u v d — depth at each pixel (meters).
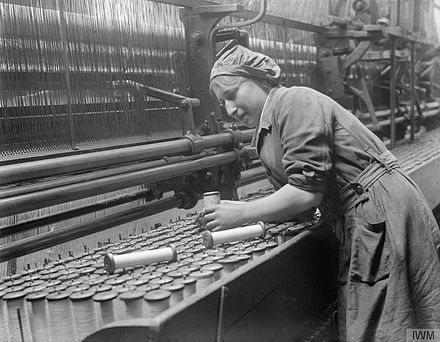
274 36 3.12
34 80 1.81
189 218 1.99
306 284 1.72
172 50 2.38
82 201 2.21
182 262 1.41
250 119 1.74
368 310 1.65
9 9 1.74
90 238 2.45
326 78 3.53
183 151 2.05
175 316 1.03
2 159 1.65
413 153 3.67
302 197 1.55
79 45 1.98
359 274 1.66
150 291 1.18
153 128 2.28
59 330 1.18
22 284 1.32
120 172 1.79
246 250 1.53
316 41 3.56
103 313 1.16
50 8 1.86
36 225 1.70
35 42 1.82
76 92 1.97
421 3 4.91
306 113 1.58
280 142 1.67
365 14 3.74
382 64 4.66
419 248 1.62
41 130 1.83
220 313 1.19
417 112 5.12
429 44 5.35
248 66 1.66
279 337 1.54
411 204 1.63
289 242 1.59
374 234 1.63
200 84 2.32
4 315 1.23
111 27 2.10
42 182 1.59
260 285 1.38
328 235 1.86
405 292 1.59
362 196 1.65
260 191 2.43
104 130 2.08
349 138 1.66
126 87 2.14
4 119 1.72
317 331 1.79
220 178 2.33
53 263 1.50
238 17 2.67
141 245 1.60
